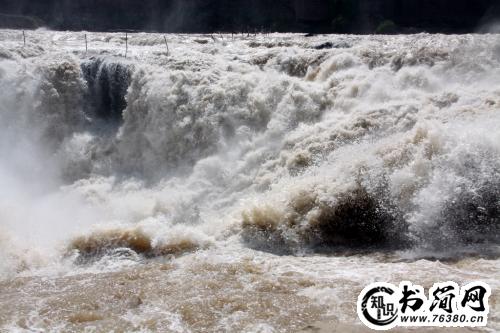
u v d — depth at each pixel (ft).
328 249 29.99
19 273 28.40
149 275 26.94
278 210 32.32
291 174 38.52
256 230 31.86
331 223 31.27
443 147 30.42
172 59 53.93
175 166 46.70
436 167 30.09
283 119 43.93
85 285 26.17
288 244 30.81
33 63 52.31
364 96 43.32
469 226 29.09
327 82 45.98
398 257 27.81
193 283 25.53
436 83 43.29
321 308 22.45
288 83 45.93
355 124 39.06
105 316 22.72
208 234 32.83
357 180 31.68
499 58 44.32
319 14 134.31
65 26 137.59
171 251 30.40
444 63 45.14
